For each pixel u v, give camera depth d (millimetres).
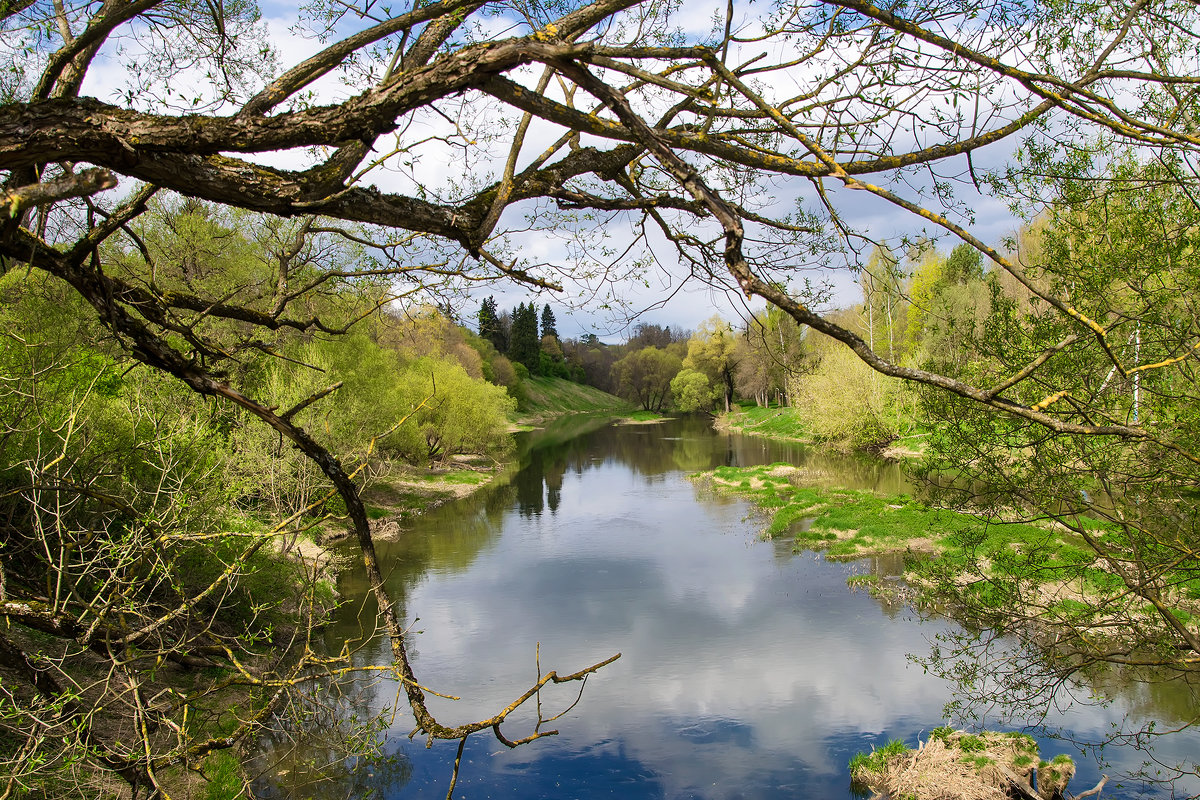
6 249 2920
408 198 2814
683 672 13414
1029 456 7465
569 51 2381
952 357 7684
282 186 2553
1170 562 6535
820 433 41281
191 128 2379
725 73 2490
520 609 16906
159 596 6129
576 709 12133
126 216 3115
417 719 2930
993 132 2922
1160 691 11281
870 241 3398
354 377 23953
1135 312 6164
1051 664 7742
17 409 7023
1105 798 8836
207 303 3609
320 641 14117
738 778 10133
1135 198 6215
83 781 4805
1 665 4242
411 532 25031
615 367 97750
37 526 4496
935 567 8680
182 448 7824
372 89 2498
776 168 2717
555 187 3059
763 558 20594
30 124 2281
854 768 10047
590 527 25594
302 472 14336
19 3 3604
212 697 8680
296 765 9219
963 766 9258
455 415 38688
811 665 13492
